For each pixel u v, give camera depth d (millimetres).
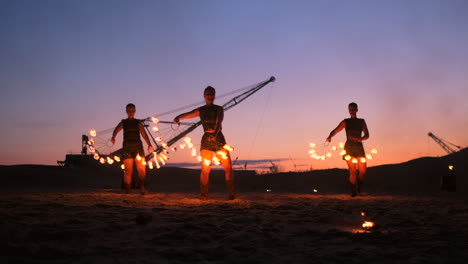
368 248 3543
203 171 8734
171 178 24094
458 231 4348
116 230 4078
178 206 6582
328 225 4809
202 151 8734
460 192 12914
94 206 5938
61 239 3633
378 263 3092
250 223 4801
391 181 19047
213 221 4781
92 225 4250
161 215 5156
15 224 4062
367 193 12273
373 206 7133
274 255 3301
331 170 21188
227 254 3297
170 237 3814
